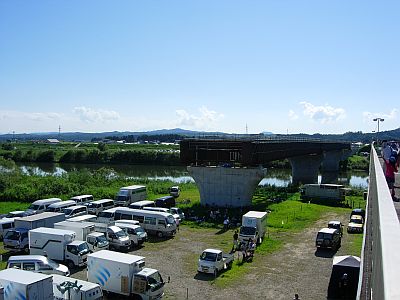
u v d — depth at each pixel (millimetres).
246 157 53594
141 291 24688
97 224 36781
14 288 19797
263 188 77250
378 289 4402
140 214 42469
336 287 25016
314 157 100438
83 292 21656
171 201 55594
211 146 56594
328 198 63344
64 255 31266
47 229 33000
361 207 57938
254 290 26875
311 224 47062
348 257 26547
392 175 26281
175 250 36656
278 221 47750
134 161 150125
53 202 48969
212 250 30922
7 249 35094
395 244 4168
